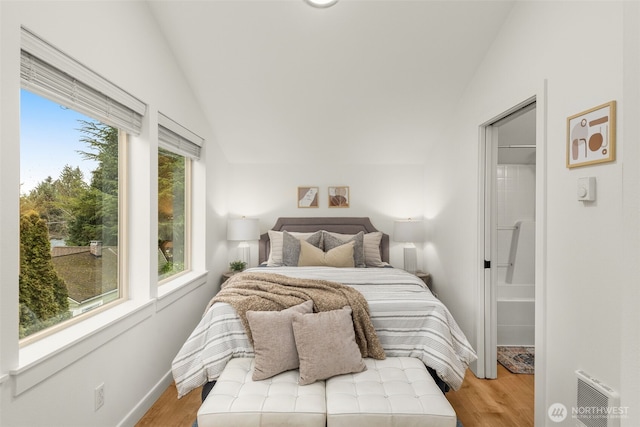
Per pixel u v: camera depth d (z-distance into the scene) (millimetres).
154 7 2508
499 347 3586
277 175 4660
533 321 3594
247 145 4266
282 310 2326
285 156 4500
